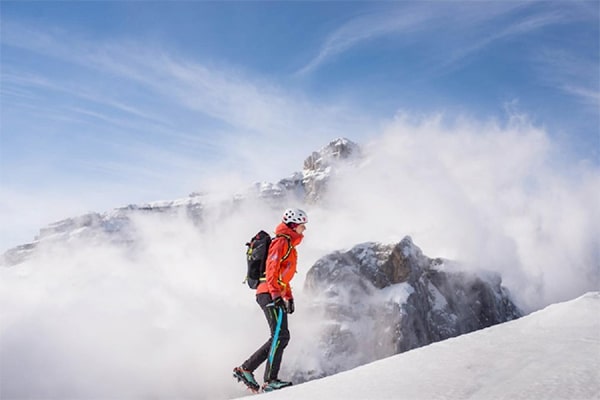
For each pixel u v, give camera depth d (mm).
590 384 2939
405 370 4039
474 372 3621
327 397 3898
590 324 4207
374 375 4133
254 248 6688
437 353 4238
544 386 3055
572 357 3447
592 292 4984
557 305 4863
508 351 3887
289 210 6613
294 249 6523
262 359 6387
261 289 6512
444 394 3340
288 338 6344
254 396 4590
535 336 4137
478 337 4457
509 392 3109
